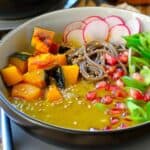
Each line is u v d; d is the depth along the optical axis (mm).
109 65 414
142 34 426
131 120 354
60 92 384
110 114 361
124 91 385
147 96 377
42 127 302
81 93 385
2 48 396
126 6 538
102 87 390
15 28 431
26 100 377
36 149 343
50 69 398
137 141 329
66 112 364
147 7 563
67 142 312
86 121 355
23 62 403
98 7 440
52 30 440
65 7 491
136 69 407
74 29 445
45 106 370
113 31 444
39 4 480
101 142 306
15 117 312
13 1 462
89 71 409
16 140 349
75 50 432
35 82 386
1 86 375
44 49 417
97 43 434
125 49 425
